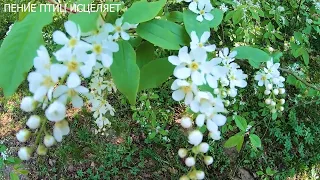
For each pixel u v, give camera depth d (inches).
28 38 3.4
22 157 3.8
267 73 6.3
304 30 10.8
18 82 3.3
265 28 10.7
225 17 9.2
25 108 3.4
